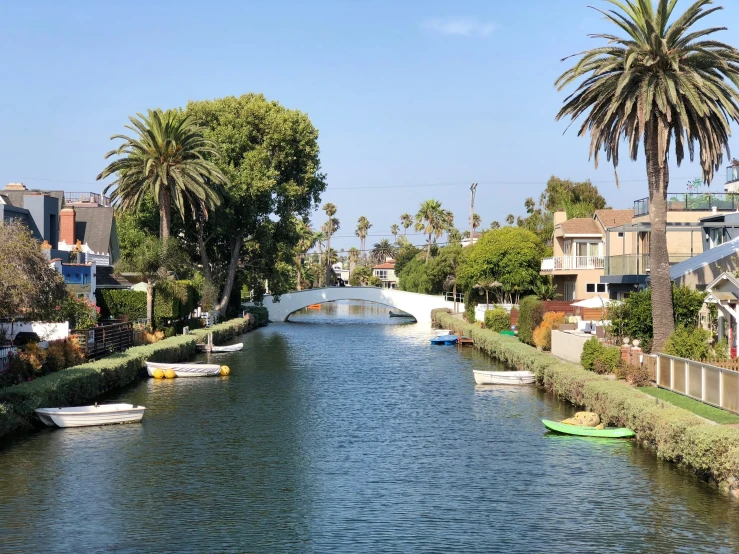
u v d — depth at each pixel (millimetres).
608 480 25203
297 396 43844
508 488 24766
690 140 38375
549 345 55531
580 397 37125
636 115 38875
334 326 109312
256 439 32125
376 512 22516
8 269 32906
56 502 23297
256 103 85500
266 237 83688
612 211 78250
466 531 20812
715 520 21078
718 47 38031
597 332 48156
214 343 73625
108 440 31609
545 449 29953
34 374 37625
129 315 64938
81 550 19438
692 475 25375
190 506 23016
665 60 37656
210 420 36188
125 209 71375
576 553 19172
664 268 39125
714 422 25891
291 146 87312
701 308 42312
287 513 22375
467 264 89938
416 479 25969
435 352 71000
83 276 57781
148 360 51656
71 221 70062
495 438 32188
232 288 97125
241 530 20938
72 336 44031
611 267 61188
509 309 81375
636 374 35344
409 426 34969
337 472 26859
